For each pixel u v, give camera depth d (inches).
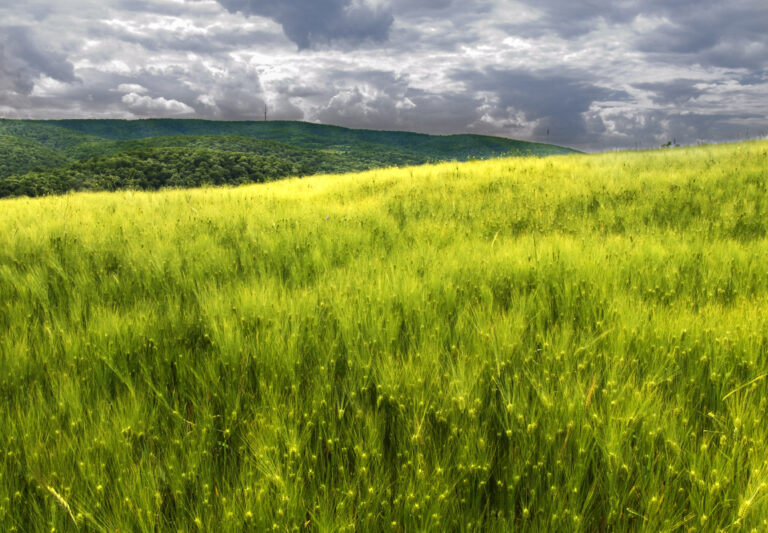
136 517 53.2
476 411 71.5
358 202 408.8
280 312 107.0
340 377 88.4
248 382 84.9
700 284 137.6
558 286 129.0
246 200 416.8
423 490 56.1
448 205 357.7
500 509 56.7
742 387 76.0
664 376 82.0
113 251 198.5
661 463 61.8
